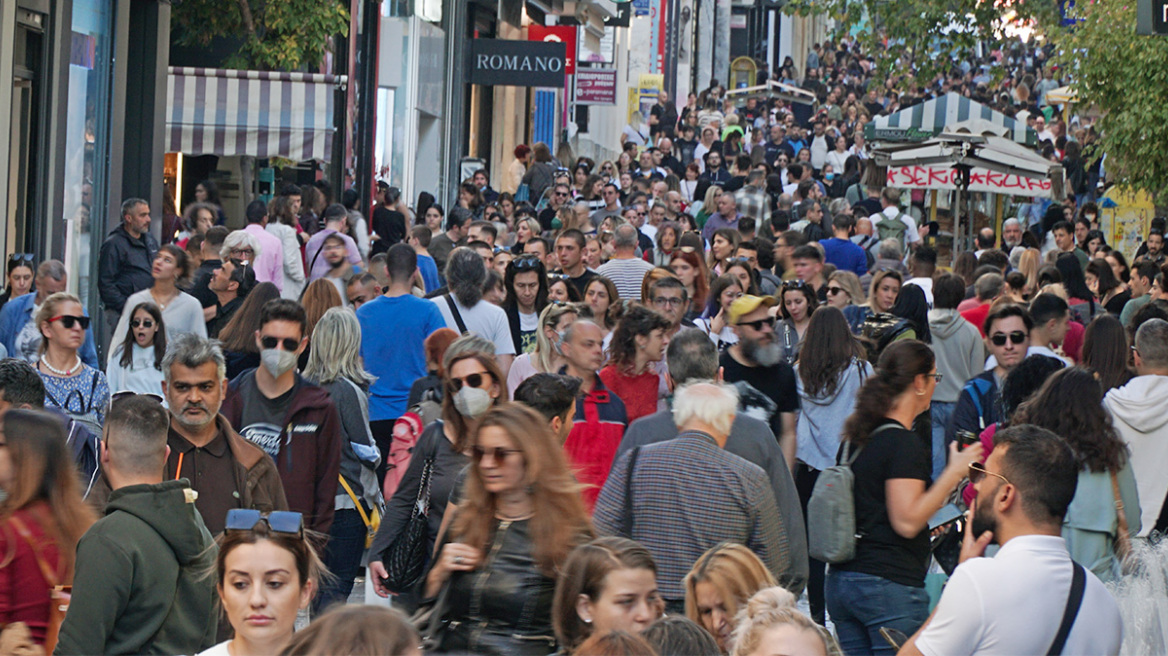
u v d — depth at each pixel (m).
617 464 19.83
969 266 48.97
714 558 16.67
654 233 65.12
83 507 16.91
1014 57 193.25
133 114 56.53
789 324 33.94
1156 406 24.80
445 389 20.92
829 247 55.75
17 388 22.02
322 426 24.16
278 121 64.38
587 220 55.69
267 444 23.92
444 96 97.00
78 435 23.70
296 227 53.53
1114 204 88.19
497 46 97.25
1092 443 20.92
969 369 33.78
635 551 15.49
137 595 16.03
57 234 48.16
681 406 19.77
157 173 57.28
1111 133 68.38
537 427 17.06
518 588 16.73
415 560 20.70
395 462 24.89
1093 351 28.30
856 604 20.61
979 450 20.28
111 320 45.41
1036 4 92.69
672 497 19.19
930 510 20.12
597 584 15.32
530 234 58.28
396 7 87.44
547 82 97.25
